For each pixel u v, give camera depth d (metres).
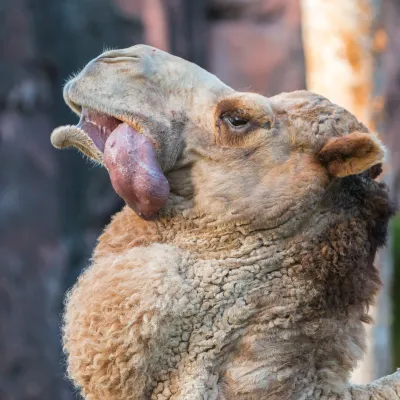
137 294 11.56
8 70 54.78
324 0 28.66
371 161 12.08
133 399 11.59
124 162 12.20
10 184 54.44
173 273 11.83
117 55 12.70
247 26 62.12
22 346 53.31
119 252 12.48
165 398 11.69
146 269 11.76
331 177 12.39
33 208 54.69
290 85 62.38
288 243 12.22
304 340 12.10
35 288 54.09
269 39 62.09
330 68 28.78
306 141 12.45
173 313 11.68
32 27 55.06
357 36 28.48
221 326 11.86
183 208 12.41
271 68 61.97
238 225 12.18
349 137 12.12
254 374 11.81
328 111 12.72
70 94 12.55
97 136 12.59
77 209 56.03
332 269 12.17
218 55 61.38
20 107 55.12
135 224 12.61
